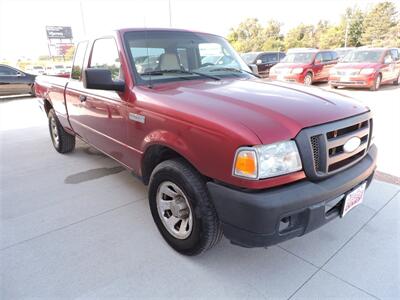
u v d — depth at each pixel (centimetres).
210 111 203
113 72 301
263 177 179
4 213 318
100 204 334
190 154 210
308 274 227
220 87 259
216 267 236
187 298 208
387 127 598
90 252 255
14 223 299
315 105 214
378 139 523
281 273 229
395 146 488
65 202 340
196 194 213
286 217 190
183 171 220
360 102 250
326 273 227
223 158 189
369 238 265
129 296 210
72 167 446
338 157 206
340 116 209
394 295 207
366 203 318
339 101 233
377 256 243
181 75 295
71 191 367
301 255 247
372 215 297
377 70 1118
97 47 334
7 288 218
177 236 246
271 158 179
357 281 219
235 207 187
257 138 178
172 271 232
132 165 293
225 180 191
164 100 235
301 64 1293
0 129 693
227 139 186
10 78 1210
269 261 241
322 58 1366
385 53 1185
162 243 265
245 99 220
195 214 219
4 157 494
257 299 206
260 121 188
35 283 222
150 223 296
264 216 178
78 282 223
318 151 195
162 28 321
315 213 190
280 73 1309
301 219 192
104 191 365
